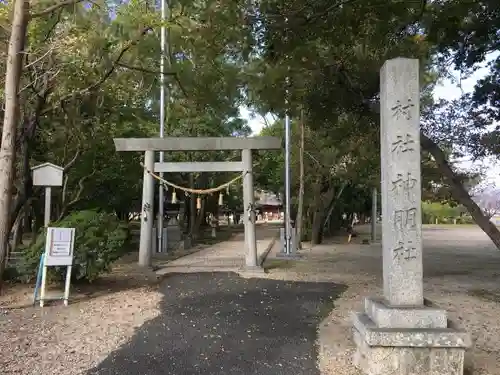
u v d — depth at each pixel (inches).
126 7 422.6
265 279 458.9
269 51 407.5
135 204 1029.2
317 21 379.6
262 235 1346.0
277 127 969.5
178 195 1181.7
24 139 459.8
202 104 500.1
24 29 360.2
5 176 351.3
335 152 809.5
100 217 390.0
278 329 276.4
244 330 273.6
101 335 261.3
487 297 366.9
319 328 279.3
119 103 583.8
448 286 418.6
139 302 347.6
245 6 370.9
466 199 394.0
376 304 205.6
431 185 611.2
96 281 432.1
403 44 401.4
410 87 207.9
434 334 186.4
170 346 242.4
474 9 366.3
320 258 677.3
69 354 228.1
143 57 453.4
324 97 452.1
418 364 186.7
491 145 483.2
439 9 365.7
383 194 213.9
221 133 965.2
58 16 435.5
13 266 399.9
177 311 319.9
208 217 1740.9
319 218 960.9
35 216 783.1
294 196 1011.3
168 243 865.5
